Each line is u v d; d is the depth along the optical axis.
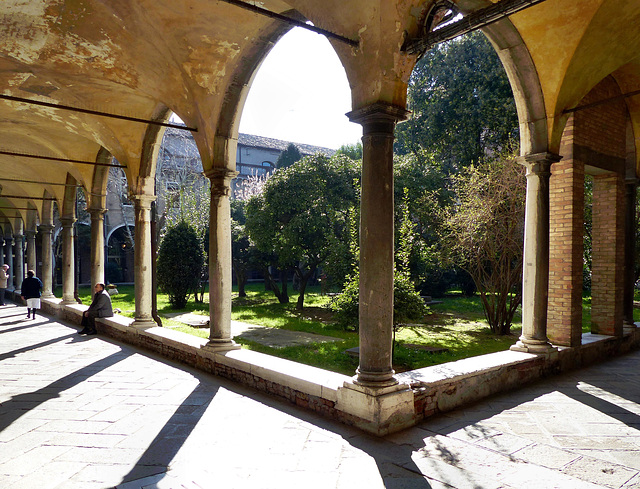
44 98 7.92
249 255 19.61
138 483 3.34
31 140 10.86
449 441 4.05
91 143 10.76
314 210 14.65
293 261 15.14
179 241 16.11
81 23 5.93
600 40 5.73
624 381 6.07
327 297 16.50
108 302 10.43
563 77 5.89
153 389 5.78
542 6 5.35
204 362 6.72
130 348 8.54
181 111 6.99
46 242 15.44
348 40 4.27
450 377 4.90
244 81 6.38
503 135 15.46
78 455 3.84
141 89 7.17
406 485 3.27
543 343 6.27
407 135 20.02
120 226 29.34
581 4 5.27
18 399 5.39
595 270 8.03
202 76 6.33
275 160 38.47
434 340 9.64
